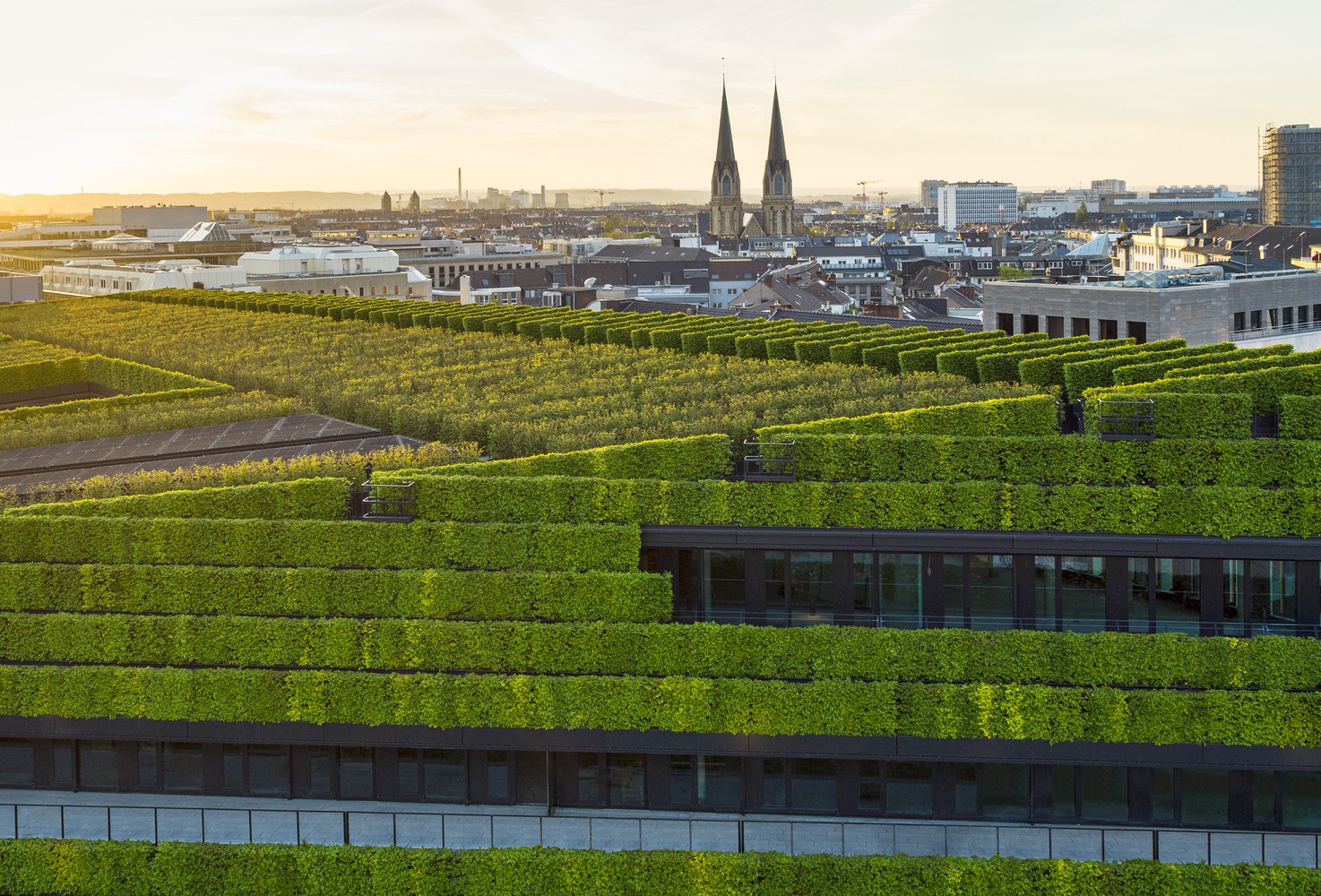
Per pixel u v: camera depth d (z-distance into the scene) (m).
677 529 63.34
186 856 56.75
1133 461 64.00
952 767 61.44
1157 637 59.25
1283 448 63.00
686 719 59.62
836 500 62.44
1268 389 72.31
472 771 63.66
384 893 55.94
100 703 62.62
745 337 102.38
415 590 62.47
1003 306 124.50
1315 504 59.75
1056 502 61.50
